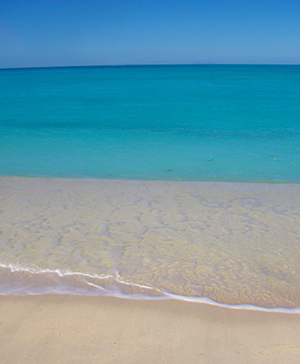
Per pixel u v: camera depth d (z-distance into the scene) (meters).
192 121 16.97
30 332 2.92
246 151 11.03
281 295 3.54
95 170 9.18
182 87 39.56
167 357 2.67
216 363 2.62
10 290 3.59
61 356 2.66
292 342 2.84
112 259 4.31
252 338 2.89
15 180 7.98
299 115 17.97
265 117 17.66
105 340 2.83
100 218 5.66
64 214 5.82
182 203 6.41
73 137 13.50
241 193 7.00
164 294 3.54
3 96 30.05
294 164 9.49
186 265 4.19
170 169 9.22
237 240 4.89
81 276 3.88
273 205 6.29
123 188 7.35
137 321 3.09
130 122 16.89
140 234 5.07
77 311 3.22
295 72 92.31
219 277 3.91
